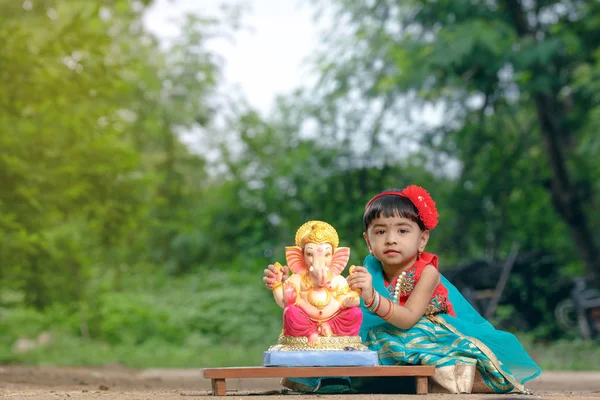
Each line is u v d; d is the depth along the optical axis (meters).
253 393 4.10
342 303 3.79
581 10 16.28
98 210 10.60
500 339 4.16
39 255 10.45
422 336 4.04
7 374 7.71
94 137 10.28
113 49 18.20
